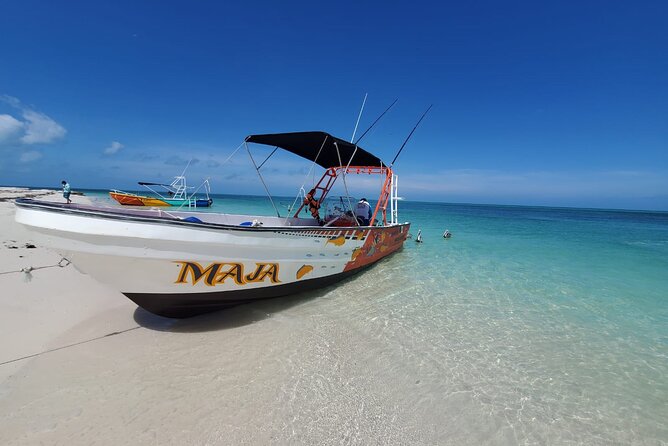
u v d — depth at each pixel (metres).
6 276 5.93
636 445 2.86
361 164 7.92
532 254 11.73
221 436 2.69
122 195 24.38
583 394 3.55
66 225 3.51
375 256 8.05
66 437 2.59
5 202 23.58
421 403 3.26
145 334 4.24
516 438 2.88
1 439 2.53
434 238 15.39
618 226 29.25
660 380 3.83
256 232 4.50
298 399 3.20
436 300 6.24
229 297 4.68
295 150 7.04
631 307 6.21
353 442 2.72
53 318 4.52
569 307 6.15
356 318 5.16
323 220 8.32
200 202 30.09
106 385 3.22
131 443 2.57
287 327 4.66
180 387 3.26
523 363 4.12
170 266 3.95
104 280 3.90
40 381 3.22
